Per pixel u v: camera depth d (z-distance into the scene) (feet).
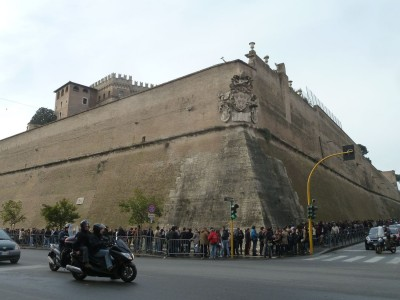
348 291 31.17
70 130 155.53
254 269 49.29
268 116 117.91
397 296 29.09
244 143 100.17
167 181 109.50
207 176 101.14
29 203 154.61
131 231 88.28
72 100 244.83
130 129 130.62
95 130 144.05
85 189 134.41
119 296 28.40
